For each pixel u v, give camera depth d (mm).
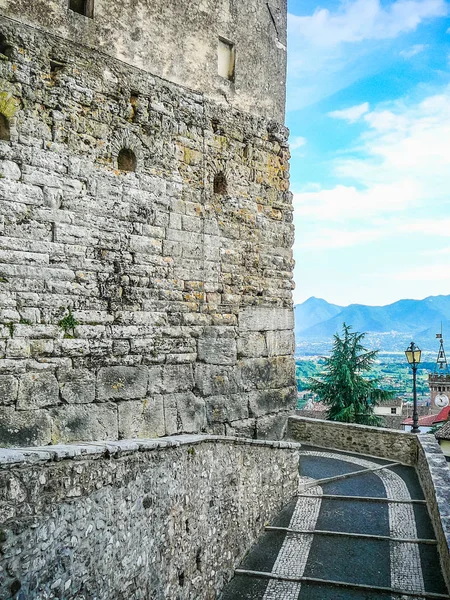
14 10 8641
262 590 9234
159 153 10320
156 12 10484
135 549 7395
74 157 9023
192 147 10953
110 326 9297
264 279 12445
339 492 12812
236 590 9305
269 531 11023
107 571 6840
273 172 12805
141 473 7652
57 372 8555
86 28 9445
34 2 8852
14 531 5574
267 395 12375
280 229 12922
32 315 8320
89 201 9164
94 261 9148
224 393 11312
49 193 8664
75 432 8680
